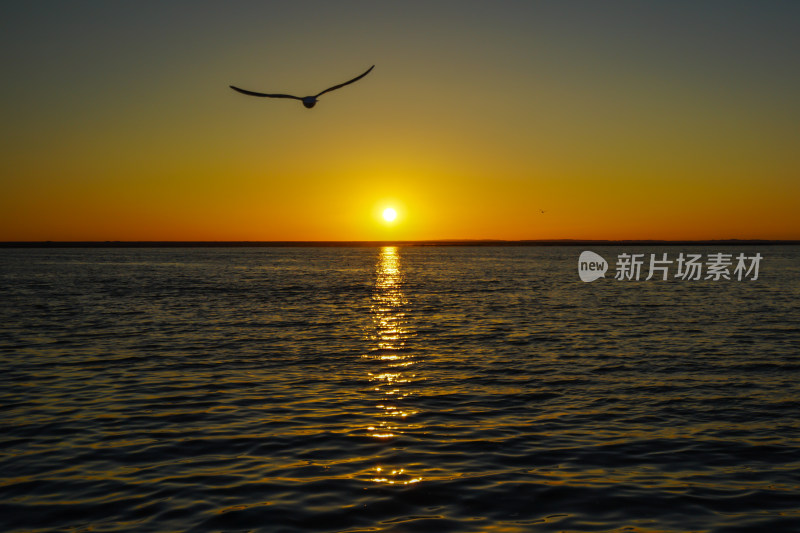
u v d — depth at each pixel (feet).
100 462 46.62
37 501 39.47
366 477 43.52
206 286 253.03
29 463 46.34
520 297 198.90
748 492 40.91
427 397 67.36
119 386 72.02
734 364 85.51
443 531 35.22
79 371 80.53
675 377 77.30
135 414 59.93
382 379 76.59
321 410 61.77
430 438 52.60
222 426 56.03
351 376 78.38
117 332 117.08
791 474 44.21
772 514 37.52
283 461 46.83
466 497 39.99
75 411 60.90
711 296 200.03
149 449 49.60
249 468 45.37
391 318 142.41
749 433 54.03
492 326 127.54
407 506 38.65
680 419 58.54
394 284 269.03
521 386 72.64
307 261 643.86
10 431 54.19
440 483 42.34
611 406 63.41
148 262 585.22
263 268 457.68
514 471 44.73
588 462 46.65
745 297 196.03
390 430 54.90
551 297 198.18
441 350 98.37
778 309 159.02
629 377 77.41
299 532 35.09
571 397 67.26
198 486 41.88
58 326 125.59
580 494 40.50
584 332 117.80
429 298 196.54
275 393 69.05
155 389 70.59
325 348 100.07
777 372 79.97
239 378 76.84
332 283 276.41
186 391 69.72
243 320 137.80
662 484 42.29
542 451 49.19
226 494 40.50
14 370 80.79
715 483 42.52
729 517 37.14
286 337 112.16
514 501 39.40
